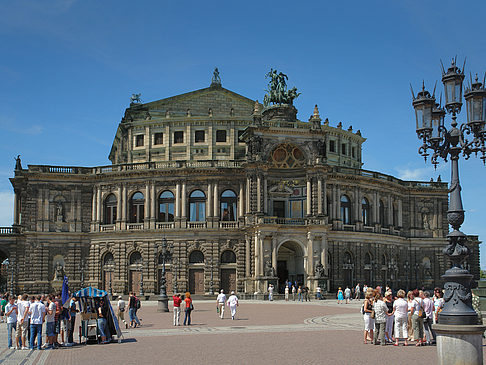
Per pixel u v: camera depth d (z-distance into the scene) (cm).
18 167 11031
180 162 10088
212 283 9612
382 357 2920
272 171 9925
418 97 2531
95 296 3716
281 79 10388
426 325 3444
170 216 10050
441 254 11612
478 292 4172
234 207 9975
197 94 11344
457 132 2408
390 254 11025
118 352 3231
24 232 10138
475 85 2469
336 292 10000
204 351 3197
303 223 9544
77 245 10275
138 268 9919
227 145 10681
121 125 11188
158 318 5631
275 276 9100
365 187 10731
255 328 4481
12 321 3556
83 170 10438
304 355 2998
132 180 10119
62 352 3294
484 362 2775
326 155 10688
